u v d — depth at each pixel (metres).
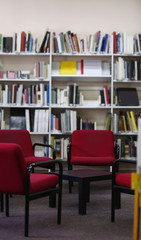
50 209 3.34
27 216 2.46
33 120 5.80
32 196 2.46
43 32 6.02
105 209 3.35
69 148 4.51
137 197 2.08
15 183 2.43
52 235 2.52
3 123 5.61
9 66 5.96
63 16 6.02
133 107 5.66
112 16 6.04
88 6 6.04
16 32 5.99
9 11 5.99
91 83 6.00
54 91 5.65
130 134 5.64
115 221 2.92
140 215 2.04
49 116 5.59
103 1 6.04
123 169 5.88
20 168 2.38
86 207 3.43
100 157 4.49
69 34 5.62
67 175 3.30
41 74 5.63
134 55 5.69
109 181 5.15
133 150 5.67
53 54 5.65
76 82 6.00
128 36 5.65
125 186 2.78
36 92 5.61
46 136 5.93
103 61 5.93
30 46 5.62
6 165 2.42
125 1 6.05
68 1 6.04
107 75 5.64
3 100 5.59
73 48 5.62
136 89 6.00
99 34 5.66
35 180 2.54
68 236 2.50
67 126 5.57
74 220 2.94
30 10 6.01
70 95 5.61
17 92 5.61
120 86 5.99
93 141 4.74
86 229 2.68
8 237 2.46
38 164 2.51
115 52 5.67
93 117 6.01
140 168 2.22
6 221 2.88
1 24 5.98
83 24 6.03
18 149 2.36
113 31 6.04
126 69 5.66
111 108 5.64
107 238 2.46
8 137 4.33
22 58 5.96
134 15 6.05
